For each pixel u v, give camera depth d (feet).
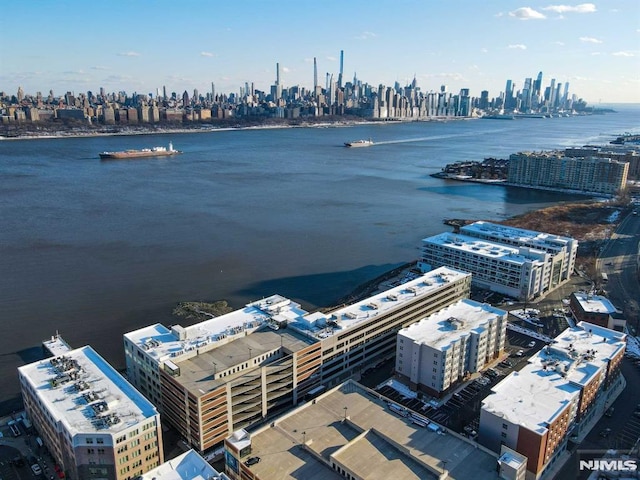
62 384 517.96
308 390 615.57
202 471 414.82
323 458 440.04
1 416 595.47
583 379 545.44
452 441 467.52
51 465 498.28
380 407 514.27
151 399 593.42
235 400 542.57
